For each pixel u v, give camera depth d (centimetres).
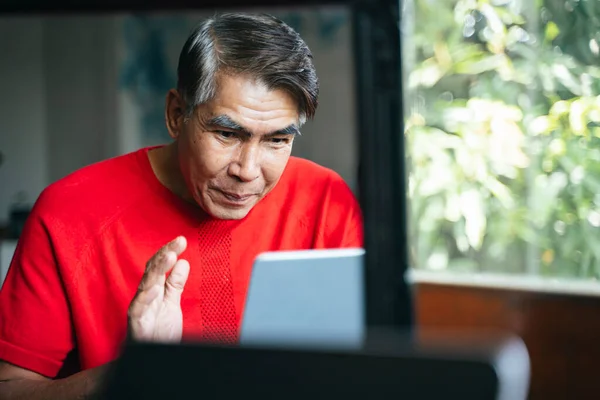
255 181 158
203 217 172
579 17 254
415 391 55
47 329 164
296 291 122
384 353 57
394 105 103
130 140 609
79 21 613
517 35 272
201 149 154
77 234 166
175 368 61
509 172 270
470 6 281
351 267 122
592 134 250
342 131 555
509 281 182
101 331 167
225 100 149
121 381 62
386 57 102
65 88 623
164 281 136
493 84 275
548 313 174
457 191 276
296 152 564
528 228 265
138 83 606
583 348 170
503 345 56
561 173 257
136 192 171
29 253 165
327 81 556
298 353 59
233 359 60
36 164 631
